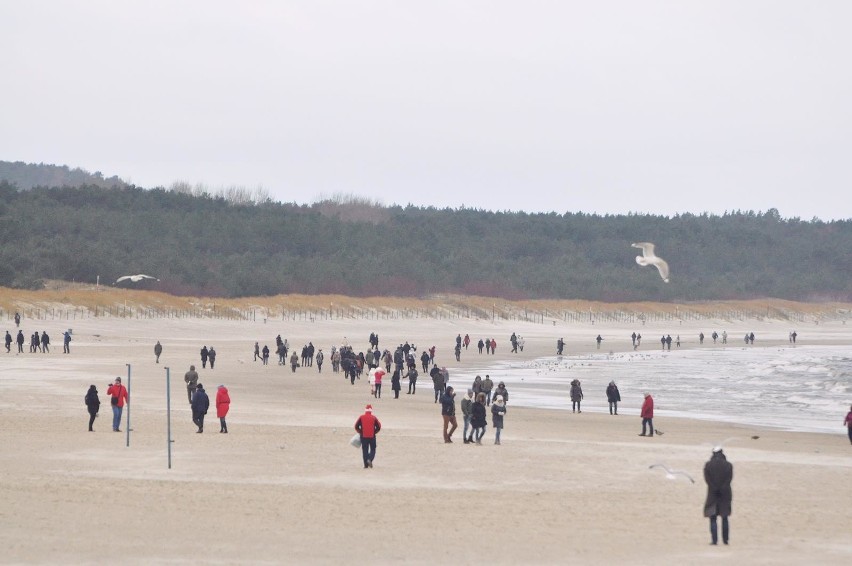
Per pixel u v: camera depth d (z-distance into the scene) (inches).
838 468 3993.6
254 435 4712.1
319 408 6309.1
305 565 2295.8
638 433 5334.6
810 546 2593.5
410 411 6294.3
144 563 2276.1
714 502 2600.9
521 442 4699.8
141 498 3078.2
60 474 3503.9
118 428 4736.7
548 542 2596.0
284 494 3216.0
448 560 2373.3
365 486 3417.8
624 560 2402.8
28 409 5644.7
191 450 4168.3
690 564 2372.0
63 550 2384.4
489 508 3065.9
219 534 2605.8
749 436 5285.4
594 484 3545.8
